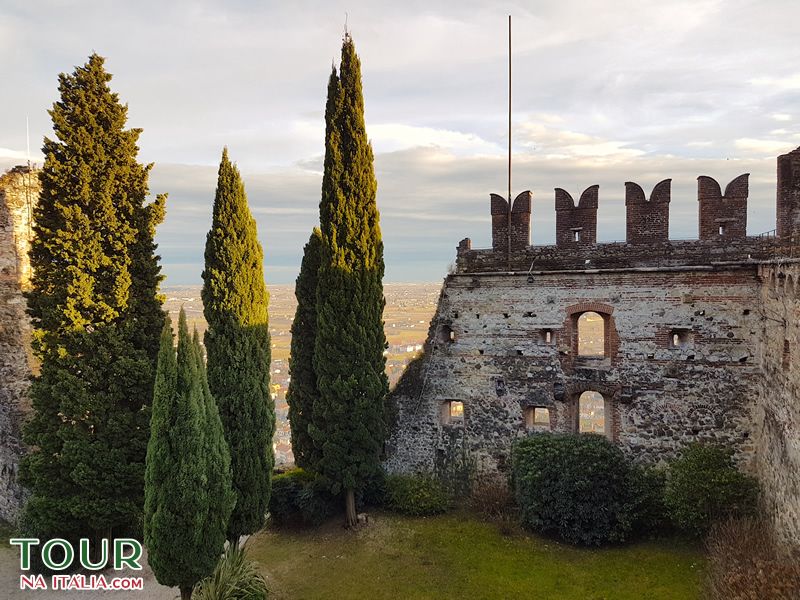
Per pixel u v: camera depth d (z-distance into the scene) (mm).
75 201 17844
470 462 23750
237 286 18297
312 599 16859
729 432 20422
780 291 16766
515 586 17094
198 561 13734
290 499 21594
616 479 19297
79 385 17438
